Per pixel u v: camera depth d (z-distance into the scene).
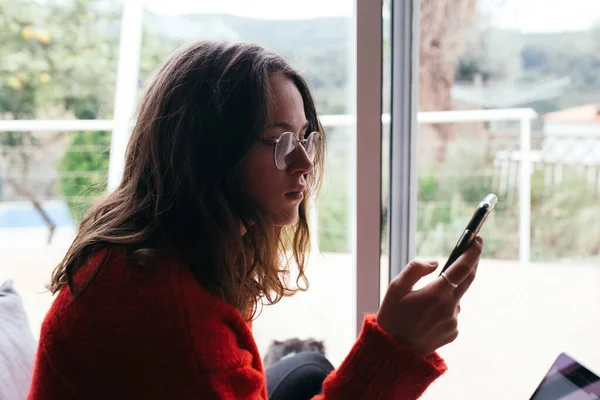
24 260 2.93
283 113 0.74
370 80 1.18
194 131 0.71
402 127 1.30
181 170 0.71
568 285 1.51
